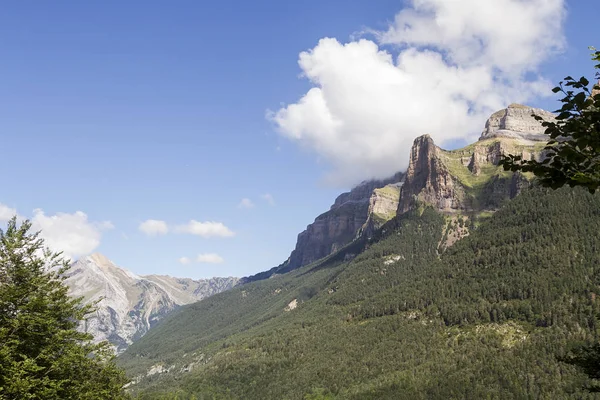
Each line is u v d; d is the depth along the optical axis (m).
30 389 37.34
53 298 44.72
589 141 14.77
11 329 39.84
